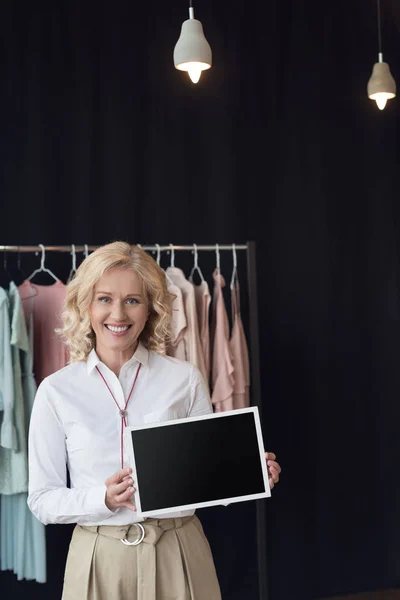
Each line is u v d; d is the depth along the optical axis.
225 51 3.91
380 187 4.12
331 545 3.99
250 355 3.67
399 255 4.12
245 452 1.88
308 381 3.98
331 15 4.09
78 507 1.82
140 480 1.82
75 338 1.99
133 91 3.77
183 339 3.24
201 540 1.95
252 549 3.86
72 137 3.68
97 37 3.73
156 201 3.79
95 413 1.93
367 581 4.04
